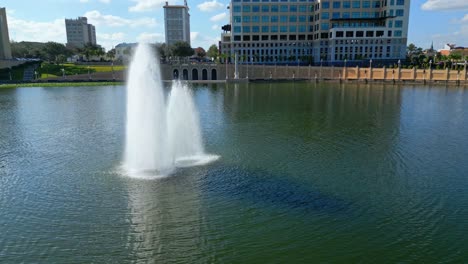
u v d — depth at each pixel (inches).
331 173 1159.0
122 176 1112.2
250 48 6230.3
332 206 927.0
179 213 883.4
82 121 2037.4
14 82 4562.0
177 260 706.2
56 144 1505.9
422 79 4490.7
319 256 721.0
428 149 1441.9
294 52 6250.0
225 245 754.8
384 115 2257.6
